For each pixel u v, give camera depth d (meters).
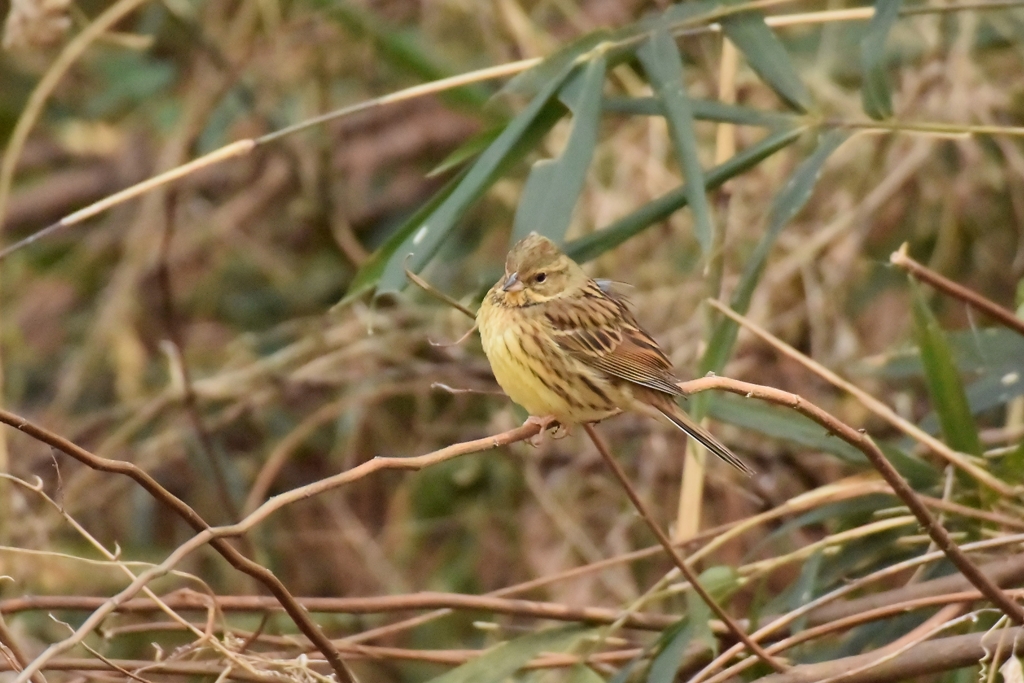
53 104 14.88
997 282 12.03
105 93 14.56
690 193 7.62
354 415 12.45
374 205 15.06
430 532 12.56
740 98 12.24
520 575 11.88
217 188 14.59
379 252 8.05
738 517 11.12
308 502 12.84
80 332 14.24
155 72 14.34
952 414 8.16
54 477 12.25
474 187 7.80
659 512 11.35
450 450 6.26
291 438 11.66
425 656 7.91
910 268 7.80
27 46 9.17
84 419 12.79
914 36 11.94
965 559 6.70
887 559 8.77
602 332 7.98
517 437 6.51
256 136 14.26
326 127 13.77
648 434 11.65
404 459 6.07
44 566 9.79
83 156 15.14
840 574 8.52
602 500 11.91
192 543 5.67
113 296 13.40
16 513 9.75
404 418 13.02
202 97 13.27
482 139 8.55
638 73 10.52
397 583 11.73
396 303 13.00
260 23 13.87
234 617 10.30
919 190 12.33
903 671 7.18
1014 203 11.89
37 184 15.03
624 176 12.19
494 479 12.27
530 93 8.42
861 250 12.11
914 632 7.34
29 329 14.43
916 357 9.84
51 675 8.80
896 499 8.38
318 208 13.99
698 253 12.04
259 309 14.48
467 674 7.58
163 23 14.19
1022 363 8.95
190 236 14.16
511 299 7.97
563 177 7.81
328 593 12.47
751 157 8.29
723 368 8.24
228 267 14.51
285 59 13.79
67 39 13.90
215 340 14.31
